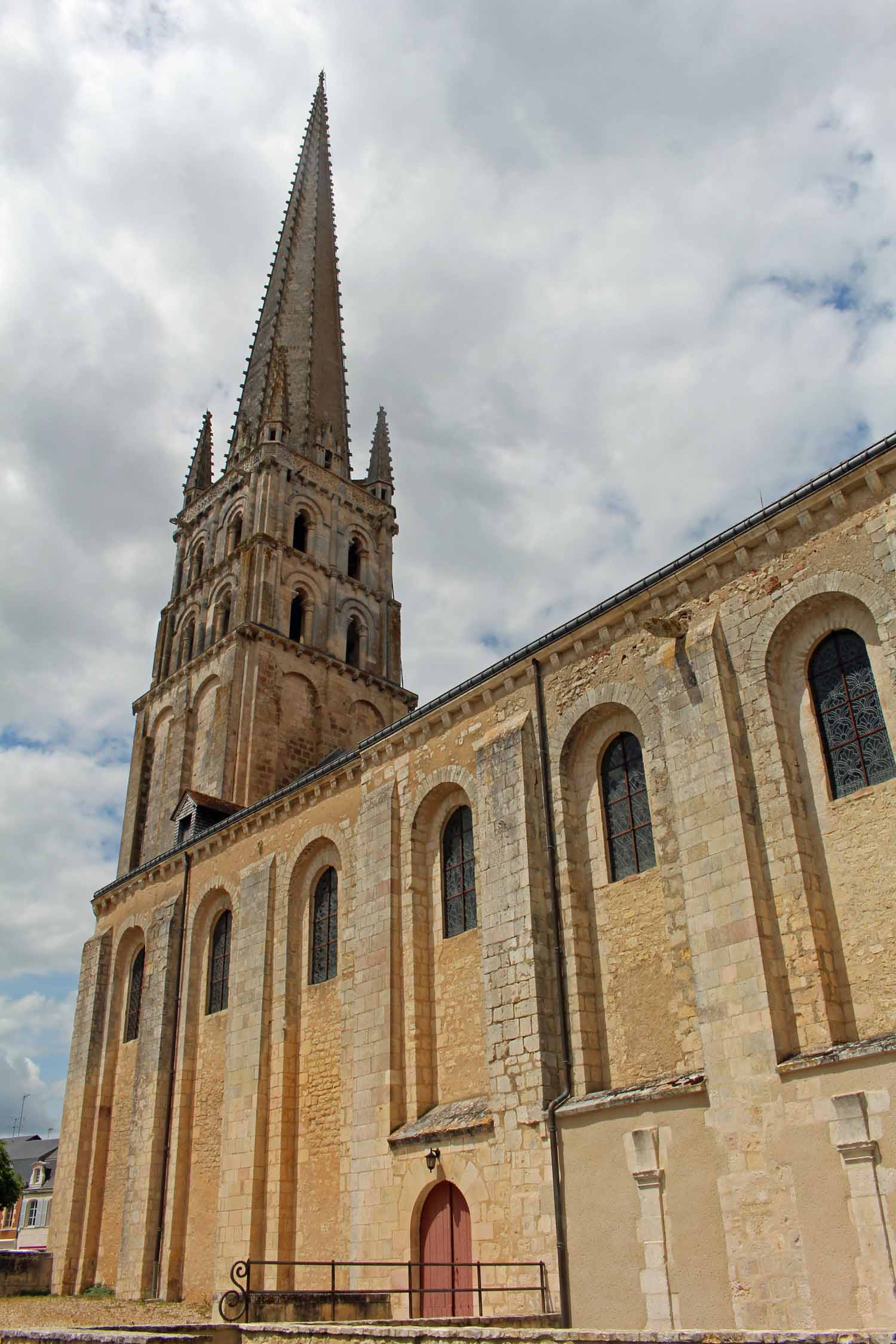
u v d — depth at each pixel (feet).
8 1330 49.55
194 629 158.30
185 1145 95.09
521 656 74.13
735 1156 50.85
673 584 65.57
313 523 162.30
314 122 216.95
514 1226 60.18
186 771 141.18
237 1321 55.93
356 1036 76.89
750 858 55.52
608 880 65.51
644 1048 59.77
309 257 196.34
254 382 183.32
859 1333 28.45
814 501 58.90
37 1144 309.63
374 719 153.69
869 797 53.67
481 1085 68.49
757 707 58.80
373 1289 67.62
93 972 116.26
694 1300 50.39
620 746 67.92
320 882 90.48
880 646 55.06
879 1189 45.19
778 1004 52.24
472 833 76.48
